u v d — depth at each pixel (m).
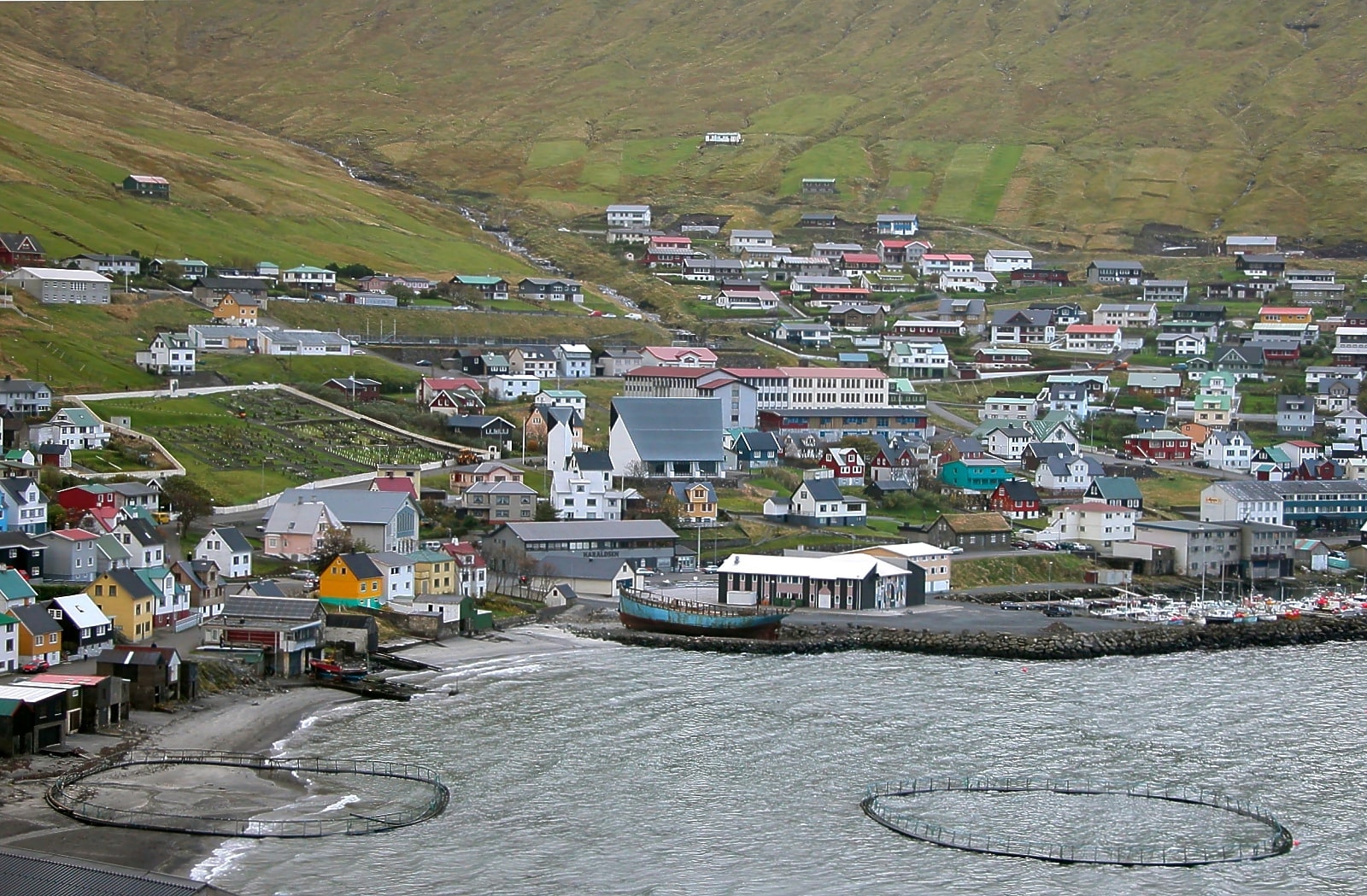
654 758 149.38
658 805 135.75
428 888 115.06
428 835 126.12
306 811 130.25
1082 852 126.94
